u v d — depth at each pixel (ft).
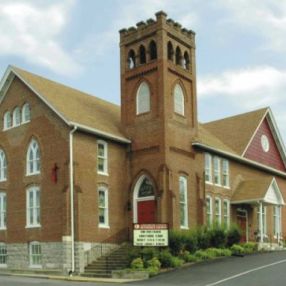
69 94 138.82
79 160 117.39
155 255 102.73
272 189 153.79
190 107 136.98
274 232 169.68
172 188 125.18
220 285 80.23
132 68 134.62
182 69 135.03
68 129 117.19
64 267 110.93
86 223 116.06
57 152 118.73
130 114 132.98
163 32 129.29
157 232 104.88
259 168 170.30
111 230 122.52
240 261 109.40
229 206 150.61
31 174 124.47
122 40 137.49
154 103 128.67
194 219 132.26
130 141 130.93
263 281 82.99
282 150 186.19
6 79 133.49
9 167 131.03
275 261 108.06
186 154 132.46
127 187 129.39
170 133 127.34
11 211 128.26
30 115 127.44
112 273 100.32
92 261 115.34
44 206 119.55
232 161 156.25
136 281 89.97
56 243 114.93
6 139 133.08
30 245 122.01
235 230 130.00
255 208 161.89
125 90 135.03
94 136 122.72
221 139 172.04
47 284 85.71
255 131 171.83
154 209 124.16
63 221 113.70
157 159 125.49
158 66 128.77
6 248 127.65
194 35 140.87
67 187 114.52
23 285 83.71
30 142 126.41
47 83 136.15
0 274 114.62
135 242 105.29
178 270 98.89
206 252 113.19
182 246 109.40
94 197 119.75
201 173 137.59
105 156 125.18
